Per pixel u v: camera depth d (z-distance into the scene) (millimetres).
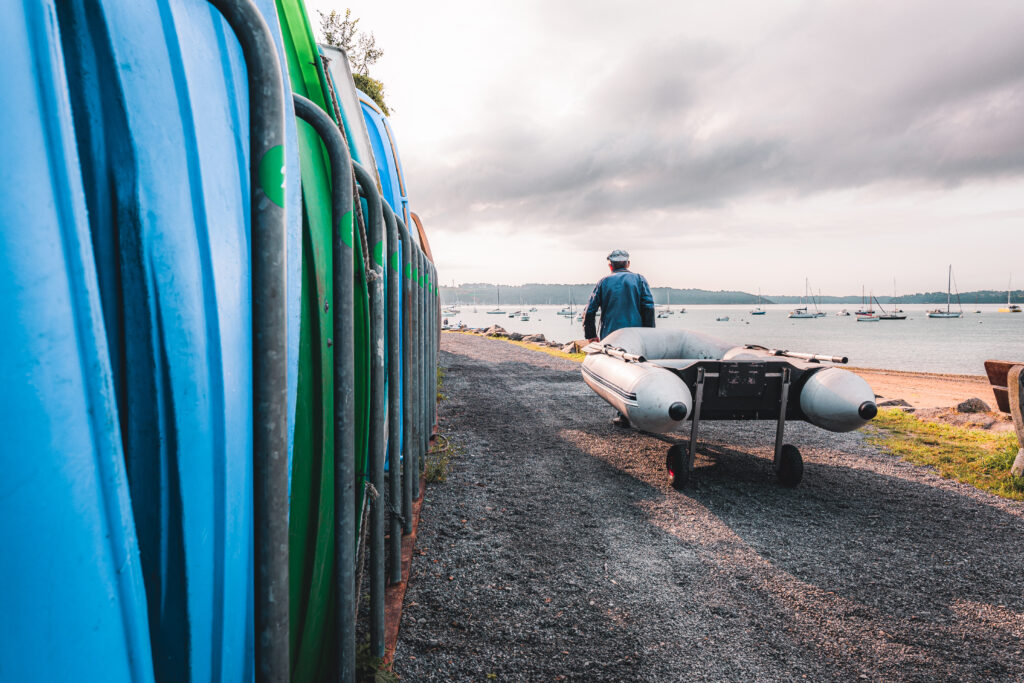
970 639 2504
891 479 4852
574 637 2457
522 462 5277
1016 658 2367
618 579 3010
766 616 2672
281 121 868
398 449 2557
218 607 872
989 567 3215
